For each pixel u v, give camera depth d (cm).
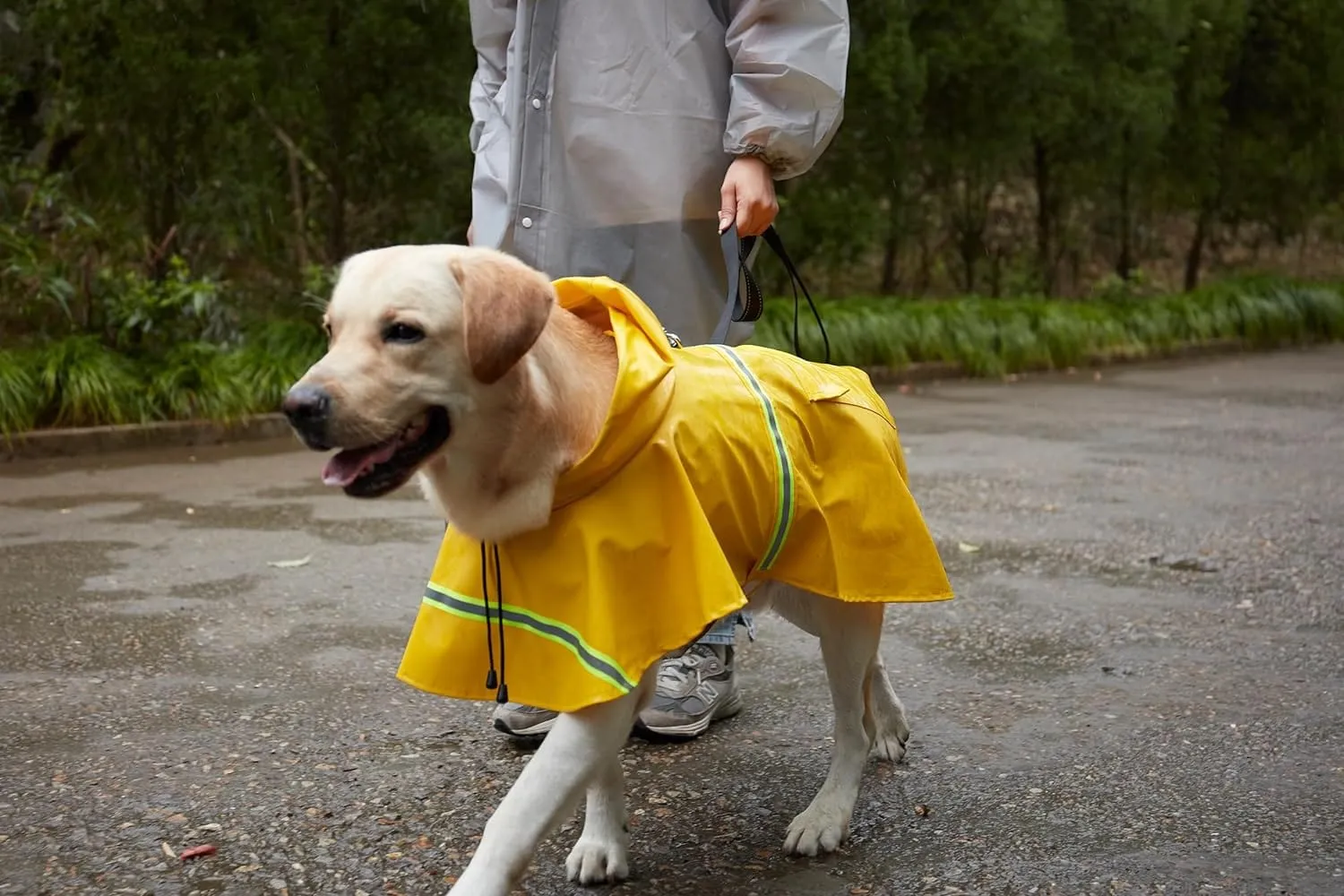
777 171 335
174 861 267
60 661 396
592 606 233
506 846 223
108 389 836
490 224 342
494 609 247
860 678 287
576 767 229
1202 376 1268
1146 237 1798
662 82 334
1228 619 448
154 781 307
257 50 1008
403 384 222
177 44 978
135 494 676
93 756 322
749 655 412
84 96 993
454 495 237
